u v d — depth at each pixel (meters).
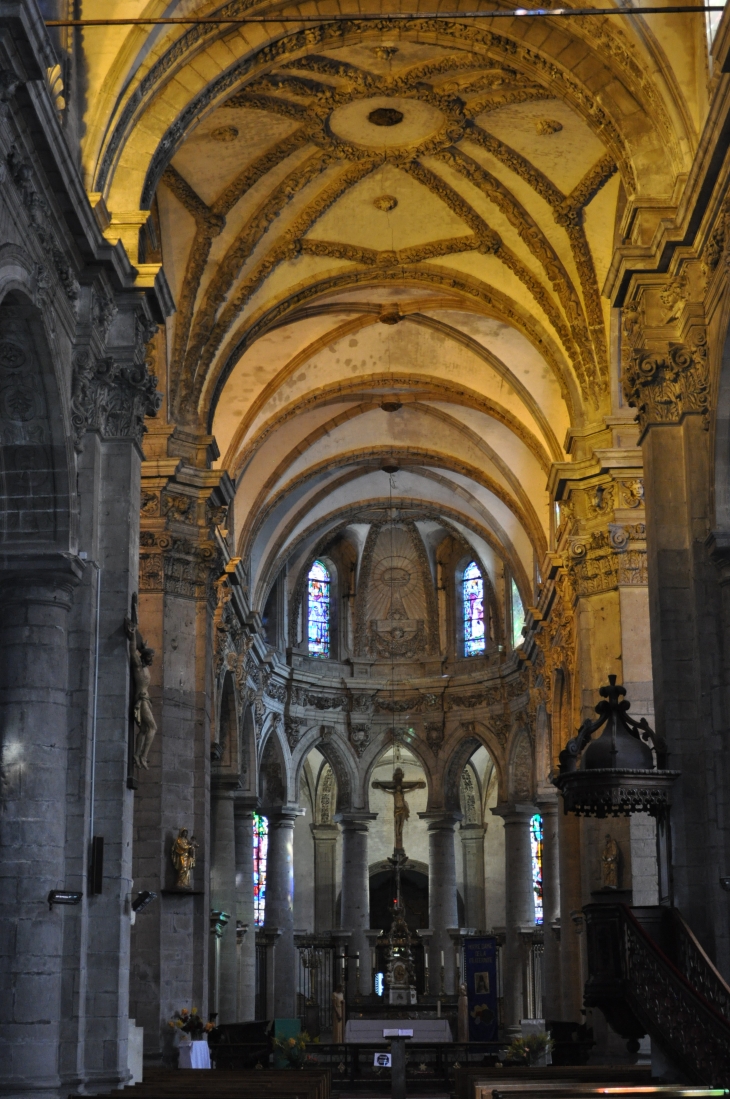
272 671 42.47
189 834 25.17
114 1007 16.00
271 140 24.66
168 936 24.45
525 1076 17.62
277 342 31.95
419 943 43.56
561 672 34.44
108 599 17.25
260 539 40.38
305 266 28.41
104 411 17.67
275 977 41.69
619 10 15.02
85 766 16.36
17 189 13.91
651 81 18.25
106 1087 15.70
